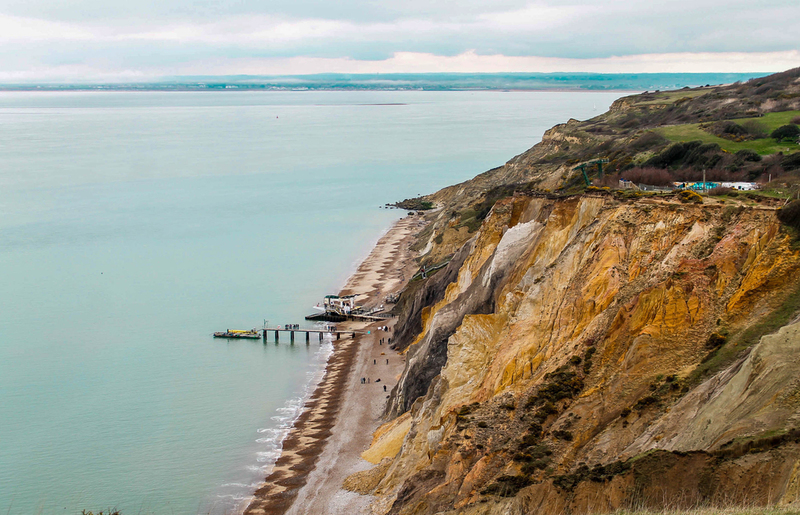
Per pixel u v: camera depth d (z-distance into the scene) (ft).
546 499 102.22
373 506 145.59
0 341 287.89
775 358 96.58
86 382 246.06
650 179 251.19
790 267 123.85
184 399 231.50
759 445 85.92
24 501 168.86
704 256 140.15
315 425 209.15
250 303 345.92
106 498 170.09
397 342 280.92
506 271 202.28
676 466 91.71
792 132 292.61
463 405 145.07
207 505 164.96
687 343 123.54
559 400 129.49
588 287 150.82
